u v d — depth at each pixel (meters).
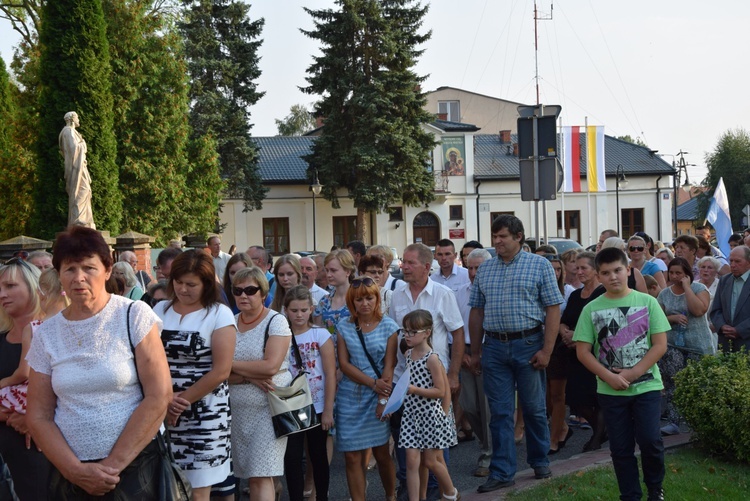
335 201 40.69
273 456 5.11
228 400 4.78
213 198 33.59
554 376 7.62
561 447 7.88
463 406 7.18
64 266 3.38
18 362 4.75
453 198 45.72
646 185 46.84
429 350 5.76
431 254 6.55
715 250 14.66
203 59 37.91
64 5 23.48
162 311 4.81
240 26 39.69
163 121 31.03
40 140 23.38
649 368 5.32
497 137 50.59
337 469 7.55
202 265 4.66
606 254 5.46
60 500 3.45
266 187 43.78
